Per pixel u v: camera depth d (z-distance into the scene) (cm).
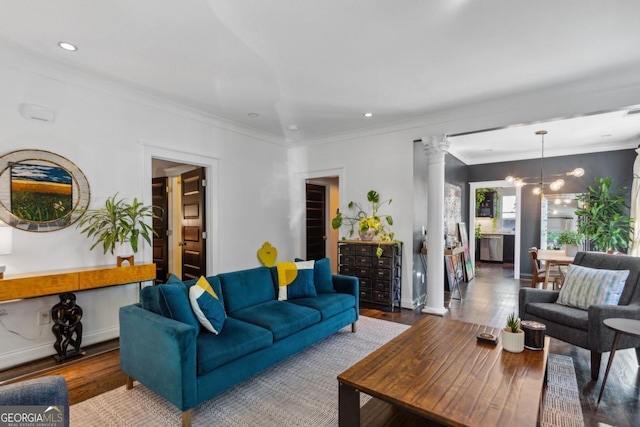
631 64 285
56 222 296
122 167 346
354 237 504
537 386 164
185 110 406
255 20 224
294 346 275
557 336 284
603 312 248
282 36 244
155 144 376
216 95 364
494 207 929
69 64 291
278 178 555
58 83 299
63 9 211
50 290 262
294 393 235
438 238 425
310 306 312
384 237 459
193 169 479
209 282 276
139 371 218
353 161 508
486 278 674
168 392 196
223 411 213
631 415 208
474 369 182
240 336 232
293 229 580
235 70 302
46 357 292
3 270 247
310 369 272
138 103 360
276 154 551
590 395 231
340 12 215
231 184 471
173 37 246
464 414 141
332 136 528
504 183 686
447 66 291
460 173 673
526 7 208
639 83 301
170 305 215
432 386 164
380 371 180
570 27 229
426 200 496
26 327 282
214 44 256
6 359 271
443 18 221
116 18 221
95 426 196
